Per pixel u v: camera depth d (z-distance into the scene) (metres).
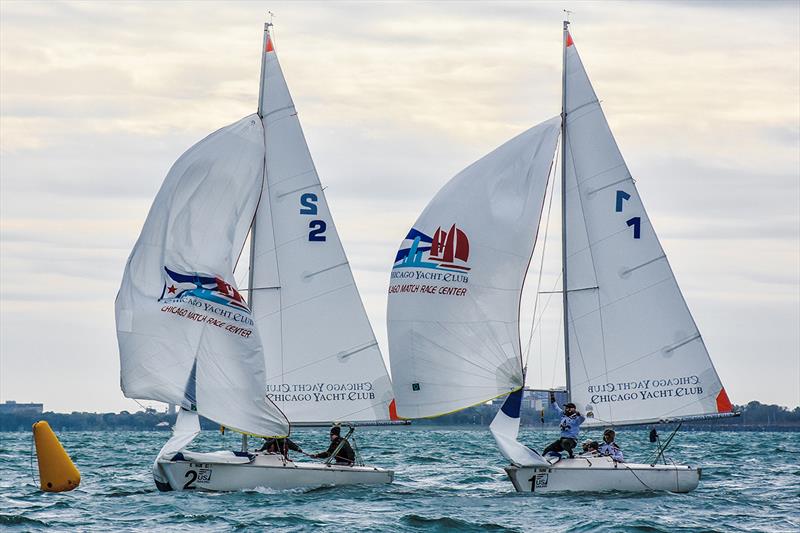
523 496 138.12
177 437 137.62
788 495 148.00
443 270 142.50
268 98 151.38
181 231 139.50
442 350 142.62
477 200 142.38
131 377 137.38
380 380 151.12
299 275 150.25
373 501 134.00
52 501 136.38
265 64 151.88
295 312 150.00
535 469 139.00
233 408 139.25
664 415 142.00
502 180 142.38
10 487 160.00
